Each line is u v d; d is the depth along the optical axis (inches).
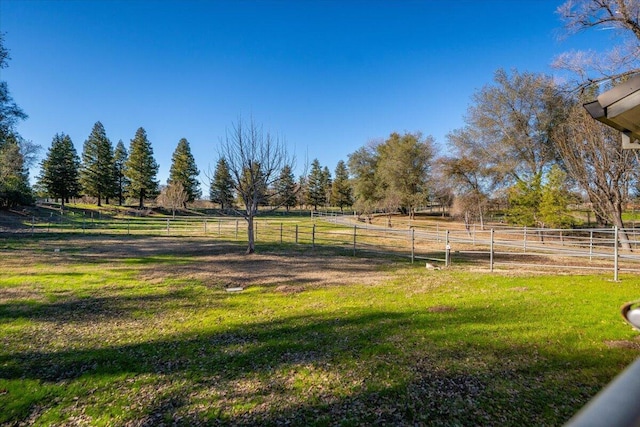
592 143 636.7
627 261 474.3
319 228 1058.1
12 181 1365.7
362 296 271.4
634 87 113.6
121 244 678.5
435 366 144.6
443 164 1059.3
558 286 286.2
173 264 442.9
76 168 1756.9
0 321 215.5
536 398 117.5
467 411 111.8
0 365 153.7
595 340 165.3
